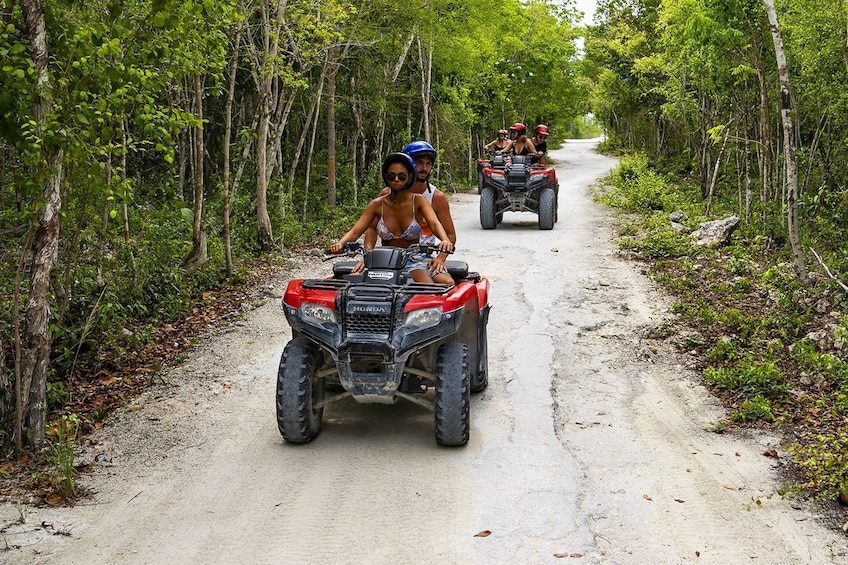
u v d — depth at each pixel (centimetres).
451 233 661
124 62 586
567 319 917
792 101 1616
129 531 456
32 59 539
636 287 1067
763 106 1473
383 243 638
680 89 2358
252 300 1052
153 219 1315
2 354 565
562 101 4800
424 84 2520
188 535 450
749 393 681
